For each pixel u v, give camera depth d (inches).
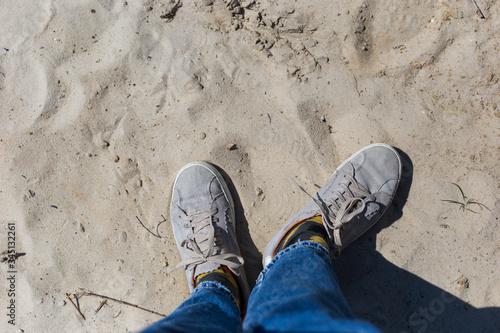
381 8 62.8
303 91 65.4
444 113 63.7
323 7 63.2
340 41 64.6
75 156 66.6
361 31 63.7
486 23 61.2
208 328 40.6
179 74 66.3
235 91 66.2
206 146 66.2
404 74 64.6
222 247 62.7
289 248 53.8
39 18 67.9
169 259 65.6
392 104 64.7
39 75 67.2
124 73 66.7
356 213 61.3
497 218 60.8
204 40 66.8
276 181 65.9
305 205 65.0
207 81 66.2
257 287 48.9
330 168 65.6
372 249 63.8
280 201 65.7
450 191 62.6
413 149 64.1
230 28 66.9
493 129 62.3
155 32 67.0
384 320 61.4
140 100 66.6
